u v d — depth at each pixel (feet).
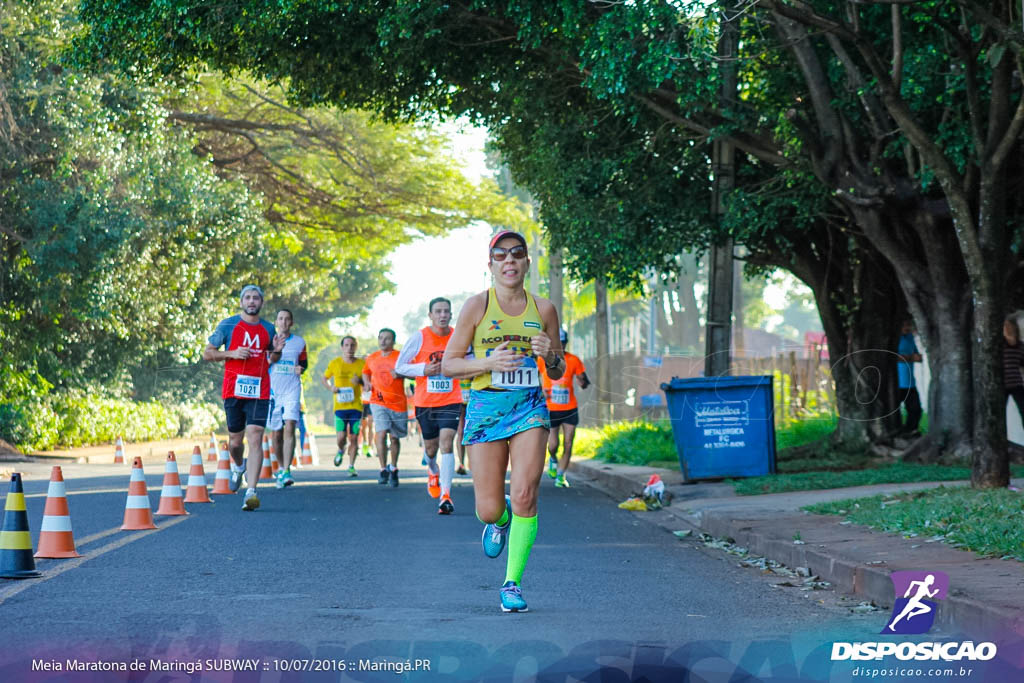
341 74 56.70
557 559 29.84
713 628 20.26
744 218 53.47
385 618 20.52
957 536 27.73
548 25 46.52
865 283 58.85
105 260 81.61
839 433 58.90
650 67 43.39
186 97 102.89
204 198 94.53
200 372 143.74
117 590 23.21
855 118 52.31
